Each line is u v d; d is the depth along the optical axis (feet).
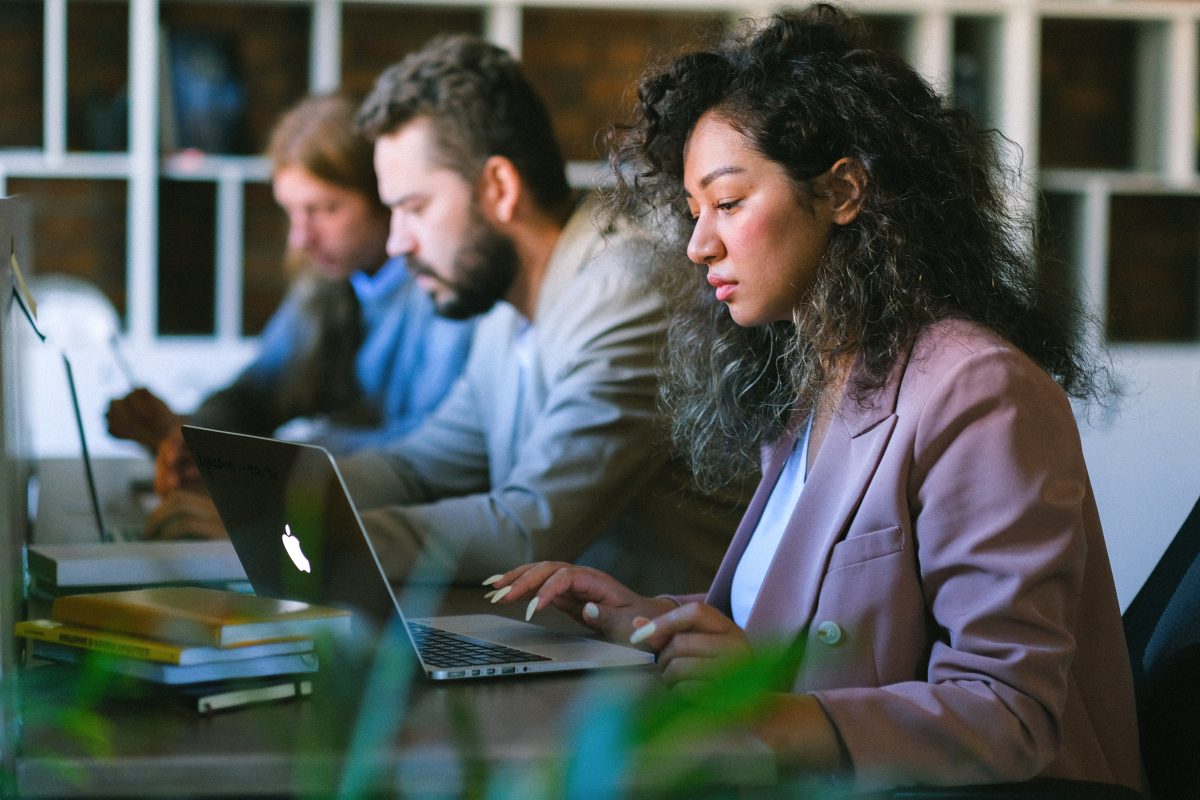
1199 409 12.89
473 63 8.42
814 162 4.46
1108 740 4.21
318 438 12.44
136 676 3.54
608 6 13.35
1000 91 13.39
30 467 7.24
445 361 12.21
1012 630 3.84
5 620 3.18
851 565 4.18
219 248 13.67
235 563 5.58
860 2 13.14
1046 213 5.03
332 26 13.44
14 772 3.04
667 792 3.26
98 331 13.01
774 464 5.03
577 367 7.08
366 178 12.24
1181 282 14.19
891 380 4.30
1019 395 4.06
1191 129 13.69
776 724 3.67
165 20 13.64
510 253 8.52
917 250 4.42
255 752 3.12
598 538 7.01
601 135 5.64
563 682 4.01
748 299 4.62
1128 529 12.08
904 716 3.73
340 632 3.76
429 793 3.13
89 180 13.75
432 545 6.40
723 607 5.08
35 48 13.70
